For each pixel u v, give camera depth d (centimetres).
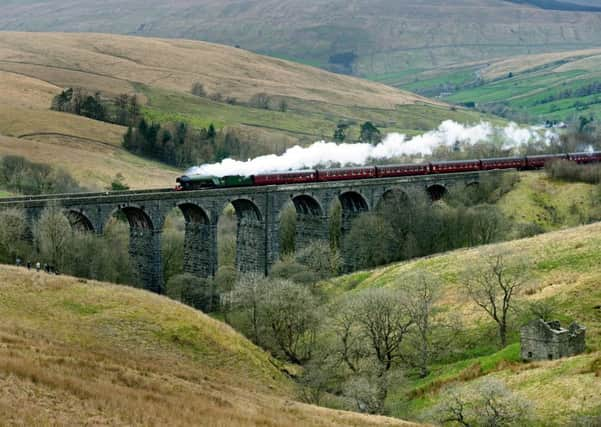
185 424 4200
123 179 17312
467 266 9262
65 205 9350
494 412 5534
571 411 5459
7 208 8912
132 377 5028
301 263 11394
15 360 4494
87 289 7300
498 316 7925
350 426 5194
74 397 4188
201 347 6794
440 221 12731
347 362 7475
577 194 13875
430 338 7938
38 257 9044
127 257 10912
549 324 6744
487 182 14412
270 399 5831
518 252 9488
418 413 6253
